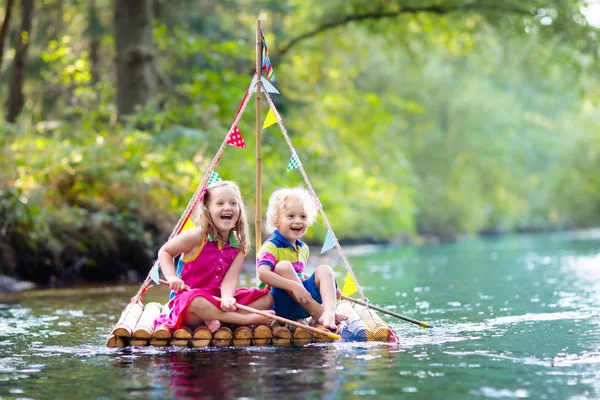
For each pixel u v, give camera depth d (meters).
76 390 3.69
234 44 16.14
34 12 16.30
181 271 5.60
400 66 27.53
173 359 4.49
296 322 5.13
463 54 24.58
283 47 20.02
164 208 12.92
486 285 9.52
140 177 12.51
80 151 12.08
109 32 18.97
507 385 3.62
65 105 18.75
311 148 16.81
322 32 19.91
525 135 38.00
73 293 9.41
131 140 12.80
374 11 19.20
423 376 3.85
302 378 3.84
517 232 42.56
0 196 10.85
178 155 12.98
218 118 15.24
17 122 13.54
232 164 13.45
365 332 5.09
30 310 7.49
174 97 16.44
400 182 28.19
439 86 31.56
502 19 18.75
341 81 23.61
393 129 28.97
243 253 5.62
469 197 33.62
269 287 5.60
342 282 10.18
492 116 33.41
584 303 7.21
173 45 16.45
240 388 3.64
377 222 26.41
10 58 18.09
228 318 5.18
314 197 5.80
